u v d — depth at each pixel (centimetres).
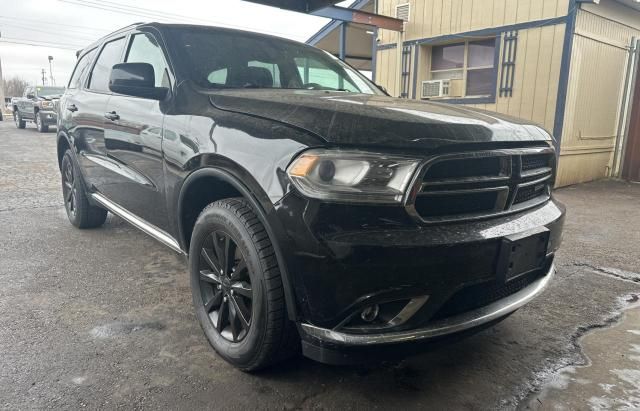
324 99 235
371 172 181
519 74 840
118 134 337
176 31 317
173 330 277
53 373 230
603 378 241
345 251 179
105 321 286
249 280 226
